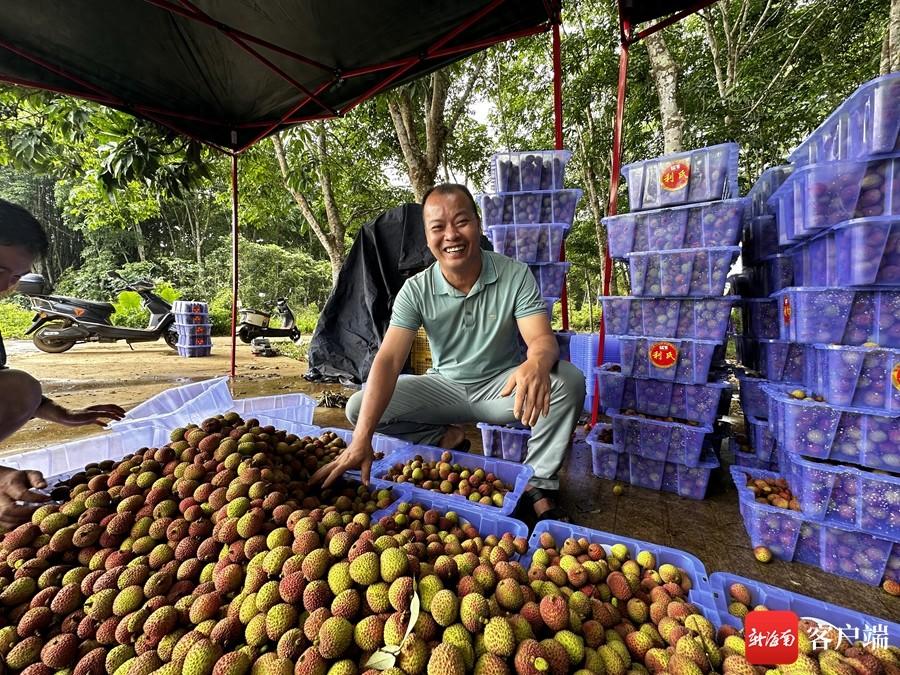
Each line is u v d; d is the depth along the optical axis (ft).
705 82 21.86
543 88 30.14
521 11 9.38
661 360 7.74
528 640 2.97
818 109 18.15
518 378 5.80
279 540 3.95
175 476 5.04
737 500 7.52
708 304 7.43
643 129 28.12
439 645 2.82
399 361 6.94
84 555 4.07
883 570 5.11
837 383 5.08
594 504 7.38
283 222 78.33
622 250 8.46
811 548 5.58
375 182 35.47
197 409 8.99
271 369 21.68
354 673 2.81
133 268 59.00
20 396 5.75
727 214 7.19
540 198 9.69
